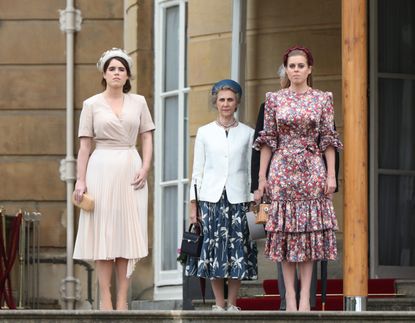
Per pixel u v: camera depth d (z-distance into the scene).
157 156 32.03
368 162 28.42
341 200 27.83
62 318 19.77
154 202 31.98
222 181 22.30
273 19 28.97
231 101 22.52
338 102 28.39
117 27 34.72
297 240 20.55
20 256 32.31
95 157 21.42
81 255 21.31
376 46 28.59
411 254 28.52
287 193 20.64
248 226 21.72
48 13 35.00
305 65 20.88
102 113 21.41
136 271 31.88
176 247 31.45
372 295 25.25
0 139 34.88
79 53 34.81
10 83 34.97
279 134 20.84
